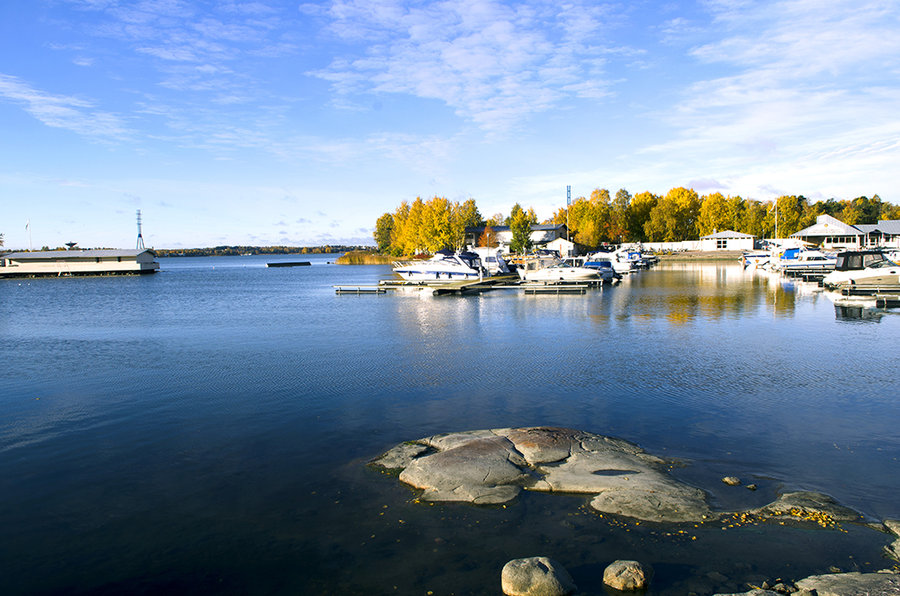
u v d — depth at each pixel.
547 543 6.98
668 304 33.75
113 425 12.09
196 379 16.23
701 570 6.32
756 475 8.84
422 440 10.68
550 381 15.19
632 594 5.91
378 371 16.86
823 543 6.82
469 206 136.25
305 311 35.38
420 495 8.38
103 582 6.50
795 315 27.36
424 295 47.19
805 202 143.00
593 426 11.39
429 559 6.72
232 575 6.56
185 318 32.41
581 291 45.41
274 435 11.28
